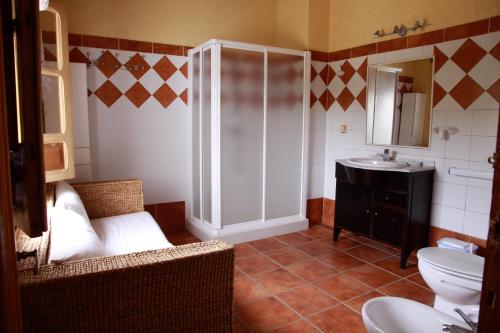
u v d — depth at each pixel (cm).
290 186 375
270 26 412
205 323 147
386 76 337
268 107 346
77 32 309
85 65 296
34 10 80
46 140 239
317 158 403
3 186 60
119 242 223
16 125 88
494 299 53
